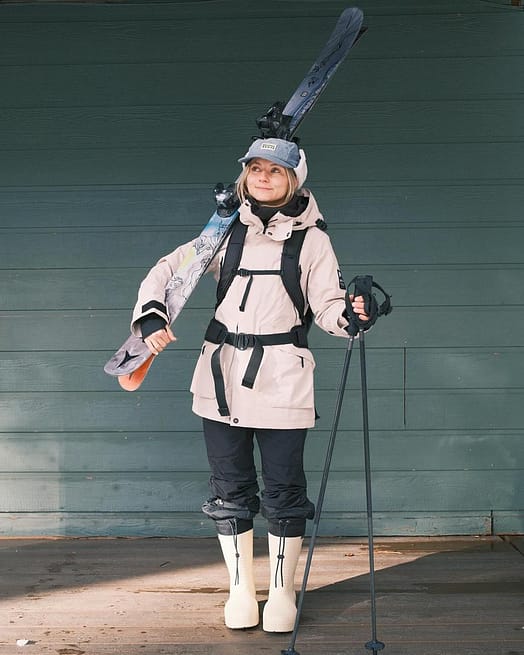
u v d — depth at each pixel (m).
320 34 4.50
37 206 4.57
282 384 3.42
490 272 4.56
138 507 4.62
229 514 3.56
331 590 3.90
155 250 4.57
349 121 4.51
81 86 4.53
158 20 4.51
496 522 4.61
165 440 4.61
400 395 4.57
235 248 3.49
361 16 3.65
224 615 3.61
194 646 3.39
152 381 4.59
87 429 4.61
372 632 3.18
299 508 3.54
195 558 4.30
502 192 4.54
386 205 4.54
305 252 3.46
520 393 4.58
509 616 3.64
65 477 4.62
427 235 4.55
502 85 4.51
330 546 4.47
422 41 4.50
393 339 4.57
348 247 4.55
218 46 4.51
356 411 4.57
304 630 3.52
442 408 4.58
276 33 4.50
